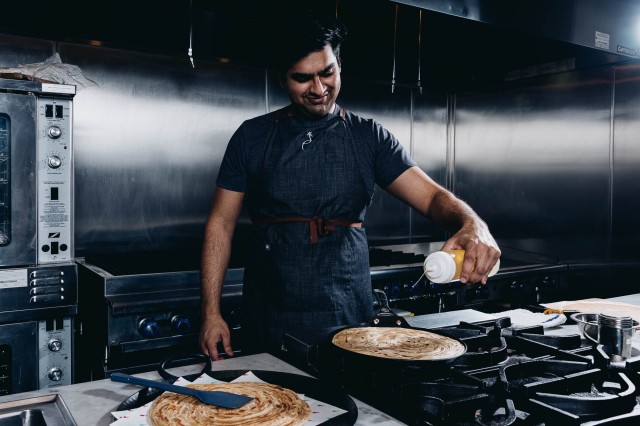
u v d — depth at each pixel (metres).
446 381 0.96
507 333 1.23
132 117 2.56
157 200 2.64
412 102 3.38
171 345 2.00
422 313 2.58
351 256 1.60
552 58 2.88
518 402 0.83
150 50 2.54
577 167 2.89
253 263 1.65
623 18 2.49
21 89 1.79
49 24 2.28
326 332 1.19
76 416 0.82
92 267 2.19
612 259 2.76
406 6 1.91
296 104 1.54
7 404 0.86
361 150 1.60
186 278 2.08
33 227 1.85
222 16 2.62
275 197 1.59
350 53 2.90
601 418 0.80
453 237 1.14
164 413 0.80
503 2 2.09
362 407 0.86
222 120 2.78
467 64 3.21
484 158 3.37
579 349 1.11
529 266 2.84
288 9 2.35
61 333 1.90
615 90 2.71
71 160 1.90
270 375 0.98
